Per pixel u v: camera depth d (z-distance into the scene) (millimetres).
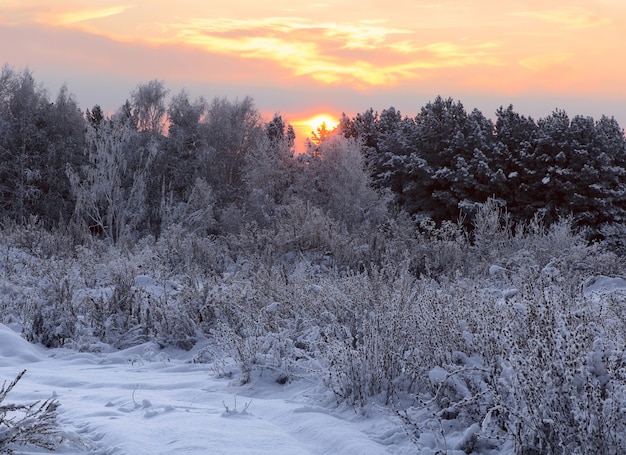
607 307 5480
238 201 43000
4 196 42750
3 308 10867
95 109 55562
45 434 3965
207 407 5328
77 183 35875
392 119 58062
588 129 38844
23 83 44438
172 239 16969
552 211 38344
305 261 14594
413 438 4219
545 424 3750
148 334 9250
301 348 7117
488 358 4750
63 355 8555
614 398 3564
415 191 42188
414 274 13617
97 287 12375
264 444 4180
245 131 47344
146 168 40219
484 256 15930
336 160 37250
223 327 7383
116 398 5637
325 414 5031
